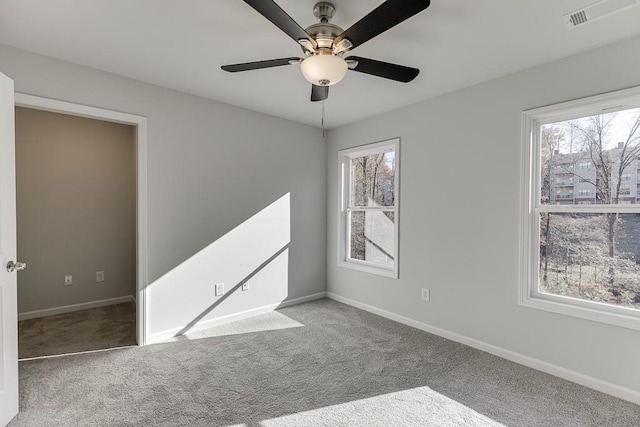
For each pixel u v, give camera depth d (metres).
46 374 2.36
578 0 1.69
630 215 2.15
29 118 3.57
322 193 4.31
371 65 1.91
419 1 1.32
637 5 1.69
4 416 1.80
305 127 4.11
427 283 3.19
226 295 3.41
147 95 2.86
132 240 4.25
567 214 2.41
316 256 4.25
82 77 2.53
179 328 3.09
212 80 2.79
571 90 2.28
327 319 3.52
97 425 1.82
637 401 2.02
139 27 1.99
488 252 2.73
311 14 1.85
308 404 2.03
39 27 1.99
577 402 2.04
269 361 2.58
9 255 1.85
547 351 2.40
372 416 1.91
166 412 1.94
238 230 3.49
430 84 2.82
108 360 2.58
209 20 1.91
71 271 3.83
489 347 2.72
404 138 3.40
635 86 2.02
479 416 1.91
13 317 1.88
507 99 2.61
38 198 3.62
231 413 1.94
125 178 4.20
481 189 2.77
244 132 3.52
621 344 2.09
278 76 2.70
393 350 2.78
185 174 3.10
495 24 1.91
